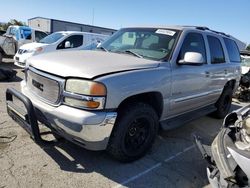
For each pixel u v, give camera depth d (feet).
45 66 10.70
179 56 13.08
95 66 10.25
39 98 10.85
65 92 9.73
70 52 12.83
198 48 14.99
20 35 46.37
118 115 10.48
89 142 9.76
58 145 12.51
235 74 19.86
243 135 8.73
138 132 11.49
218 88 17.74
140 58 12.41
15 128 14.02
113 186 10.03
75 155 11.84
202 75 14.93
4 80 26.30
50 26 90.17
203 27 17.03
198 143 10.73
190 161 12.65
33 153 11.66
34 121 10.34
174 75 12.57
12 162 10.80
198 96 15.20
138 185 10.30
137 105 10.97
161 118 12.88
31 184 9.59
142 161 12.05
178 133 16.06
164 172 11.41
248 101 29.17
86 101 9.41
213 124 18.74
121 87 9.96
